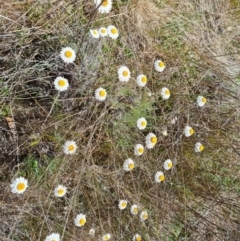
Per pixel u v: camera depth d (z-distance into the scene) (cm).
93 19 77
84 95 75
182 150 89
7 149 71
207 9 100
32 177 71
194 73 94
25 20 73
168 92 85
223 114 95
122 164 80
